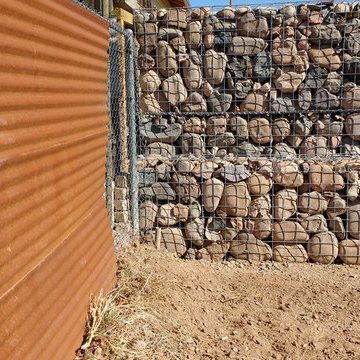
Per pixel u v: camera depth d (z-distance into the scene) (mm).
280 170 5129
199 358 3287
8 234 2023
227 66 5414
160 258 4977
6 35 2057
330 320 3961
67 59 2873
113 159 5215
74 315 2828
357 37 5301
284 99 5383
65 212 2791
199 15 5414
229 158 5348
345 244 5184
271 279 4820
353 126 5316
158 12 5410
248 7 5410
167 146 5555
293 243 5250
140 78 5453
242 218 5242
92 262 3299
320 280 4789
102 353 2904
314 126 5445
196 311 3961
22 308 2143
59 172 2689
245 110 5430
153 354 3104
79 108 3125
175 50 5445
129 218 5340
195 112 5465
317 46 5355
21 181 2186
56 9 2695
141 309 3535
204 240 5316
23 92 2223
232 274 4961
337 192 5199
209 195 5191
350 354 3467
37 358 2244
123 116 5176
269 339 3670
